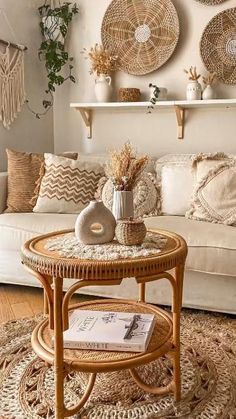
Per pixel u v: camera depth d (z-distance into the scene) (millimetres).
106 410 1485
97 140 3572
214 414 1453
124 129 3473
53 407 1502
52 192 2672
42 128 3613
